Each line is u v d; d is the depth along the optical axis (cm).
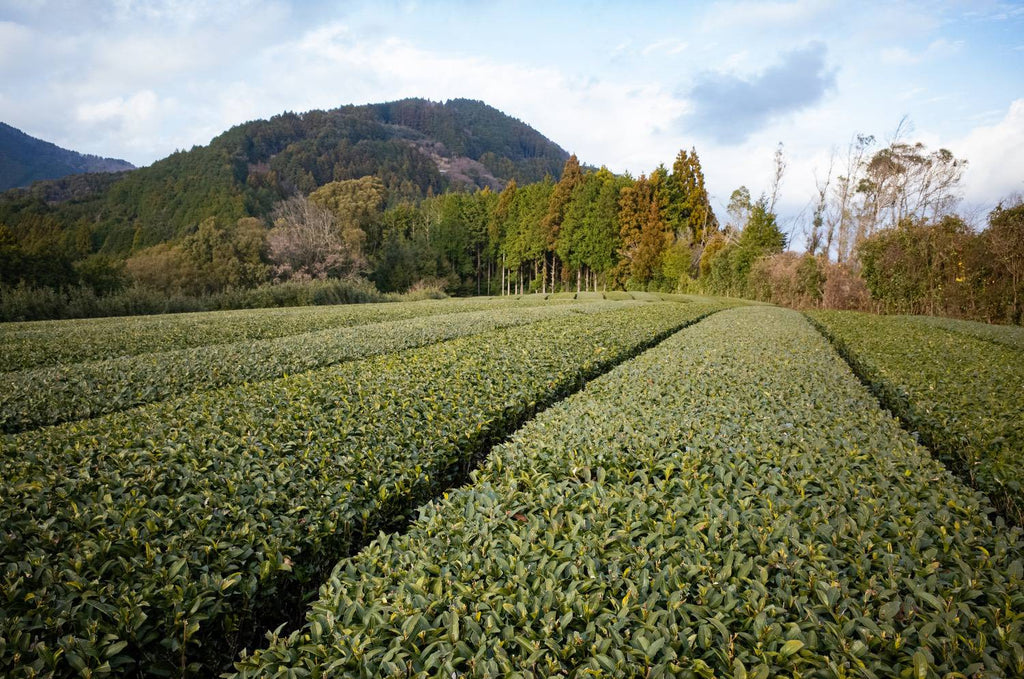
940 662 199
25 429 580
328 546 321
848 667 190
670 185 5109
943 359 841
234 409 538
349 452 420
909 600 220
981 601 233
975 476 400
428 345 1030
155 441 441
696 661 189
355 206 5766
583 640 207
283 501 345
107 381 725
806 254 3216
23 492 348
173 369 784
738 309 2284
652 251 4741
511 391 611
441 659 203
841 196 3666
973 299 2034
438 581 244
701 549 259
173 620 244
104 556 279
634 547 266
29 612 238
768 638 202
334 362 868
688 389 588
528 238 5834
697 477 344
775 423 457
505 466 386
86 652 218
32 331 1389
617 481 357
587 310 1852
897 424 477
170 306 2630
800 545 257
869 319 1742
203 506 332
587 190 5175
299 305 3161
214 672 264
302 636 222
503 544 279
